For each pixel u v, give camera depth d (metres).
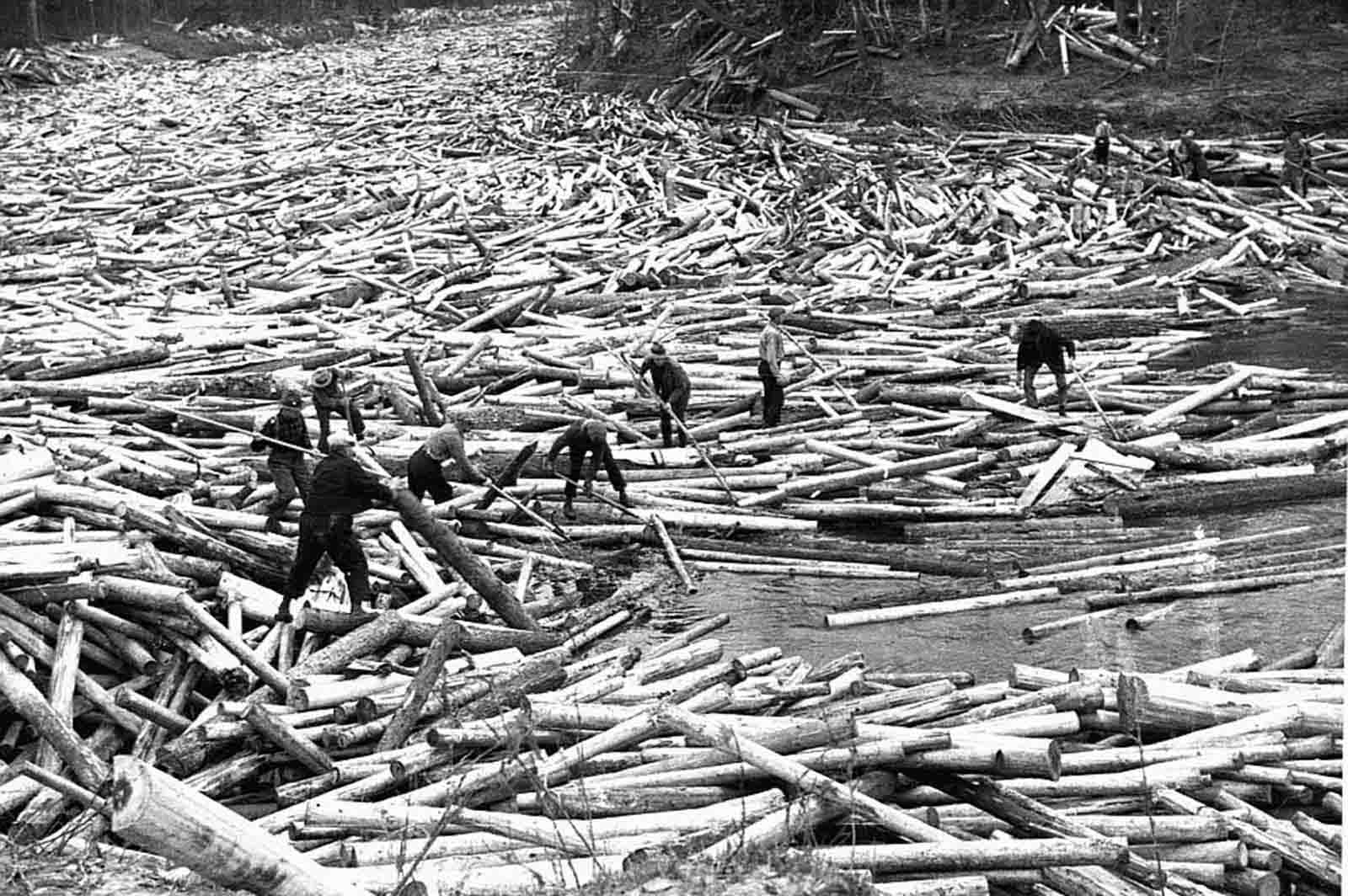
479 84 63.72
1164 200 36.09
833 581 15.89
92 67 73.75
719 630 14.40
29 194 43.62
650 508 17.70
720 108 51.94
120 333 26.55
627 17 60.97
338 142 51.44
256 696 11.73
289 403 16.11
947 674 12.38
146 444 19.25
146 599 12.02
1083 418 20.44
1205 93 44.88
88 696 11.41
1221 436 20.00
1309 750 9.93
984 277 30.70
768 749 9.45
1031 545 16.47
